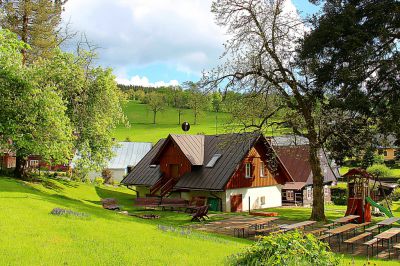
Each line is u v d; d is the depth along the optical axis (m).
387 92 25.02
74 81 34.03
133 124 118.75
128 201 40.88
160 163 42.09
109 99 36.28
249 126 29.70
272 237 10.23
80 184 45.00
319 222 28.17
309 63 25.98
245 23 28.31
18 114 29.39
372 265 13.80
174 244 14.09
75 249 11.61
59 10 45.16
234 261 10.31
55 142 30.03
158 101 124.44
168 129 110.81
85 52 35.75
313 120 27.97
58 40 46.62
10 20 42.97
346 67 24.47
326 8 26.17
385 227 26.59
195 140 42.09
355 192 28.42
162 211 34.06
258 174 40.47
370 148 27.91
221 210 36.50
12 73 29.44
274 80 28.34
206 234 20.12
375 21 24.20
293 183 47.56
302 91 27.89
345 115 26.39
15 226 13.84
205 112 131.25
